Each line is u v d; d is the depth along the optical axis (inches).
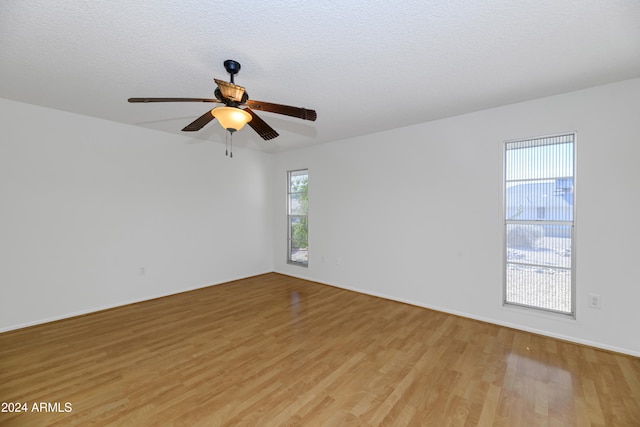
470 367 89.7
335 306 146.3
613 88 98.6
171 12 62.4
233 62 83.1
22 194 118.6
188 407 71.3
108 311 138.7
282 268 219.0
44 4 59.4
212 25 67.2
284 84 99.0
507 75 93.1
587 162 103.1
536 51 79.2
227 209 193.9
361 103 116.6
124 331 115.5
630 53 80.0
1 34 70.2
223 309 141.8
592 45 76.2
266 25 67.2
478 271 127.5
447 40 73.9
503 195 121.6
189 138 173.5
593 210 102.3
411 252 148.6
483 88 102.9
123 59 82.7
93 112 129.0
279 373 86.2
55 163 126.1
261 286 184.5
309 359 94.3
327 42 74.3
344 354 97.6
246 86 100.2
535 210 115.9
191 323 124.0
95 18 64.4
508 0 59.6
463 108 122.8
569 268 109.3
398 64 85.9
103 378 83.2
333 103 116.4
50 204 125.2
